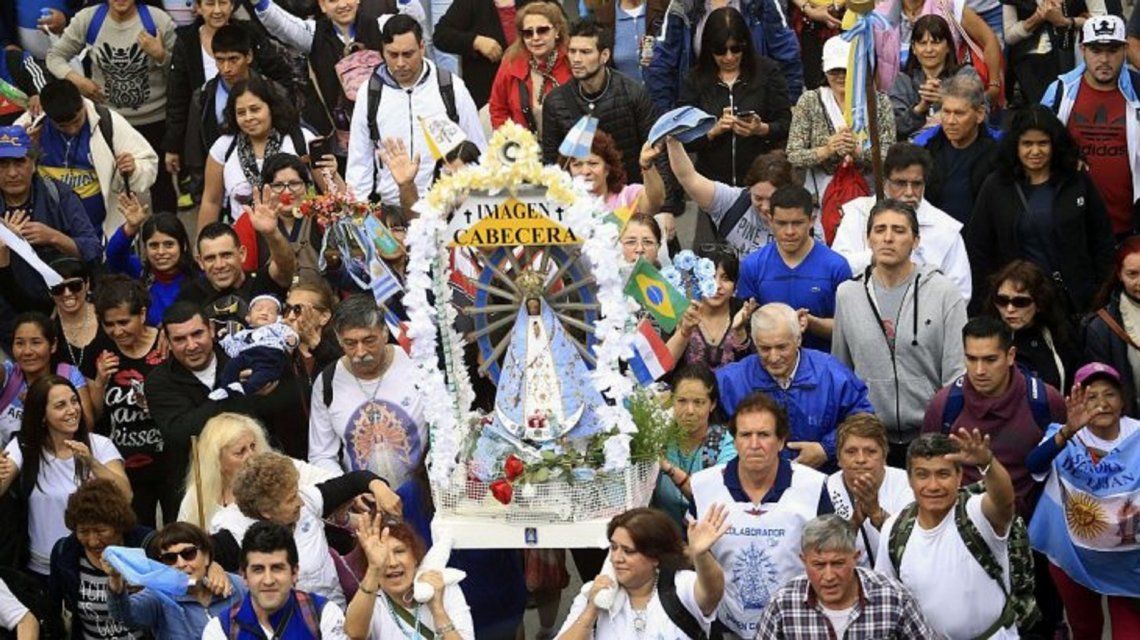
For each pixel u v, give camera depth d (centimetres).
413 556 2169
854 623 2117
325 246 2873
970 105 2969
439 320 2252
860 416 2277
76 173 3241
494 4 3609
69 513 2345
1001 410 2445
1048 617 2553
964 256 2833
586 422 2227
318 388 2541
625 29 3584
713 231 3014
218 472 2361
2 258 2978
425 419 2428
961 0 3378
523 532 2217
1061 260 2858
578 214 2156
